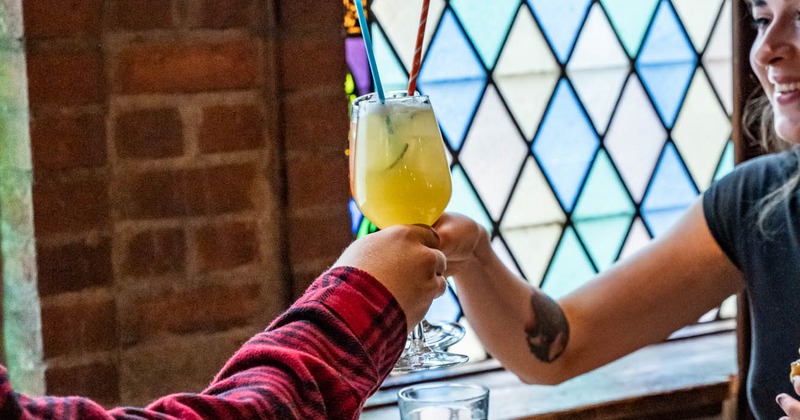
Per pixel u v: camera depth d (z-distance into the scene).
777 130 1.81
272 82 2.04
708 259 1.98
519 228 2.44
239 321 2.06
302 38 2.05
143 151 2.00
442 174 1.61
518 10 2.39
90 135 1.96
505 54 2.39
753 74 2.26
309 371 1.39
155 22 1.99
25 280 1.99
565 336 1.99
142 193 2.00
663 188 2.55
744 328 2.28
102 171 1.98
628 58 2.49
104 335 2.00
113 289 2.00
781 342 1.88
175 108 2.01
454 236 1.77
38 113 1.93
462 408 1.67
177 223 2.02
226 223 2.04
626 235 2.53
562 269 2.48
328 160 2.08
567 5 2.43
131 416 1.27
